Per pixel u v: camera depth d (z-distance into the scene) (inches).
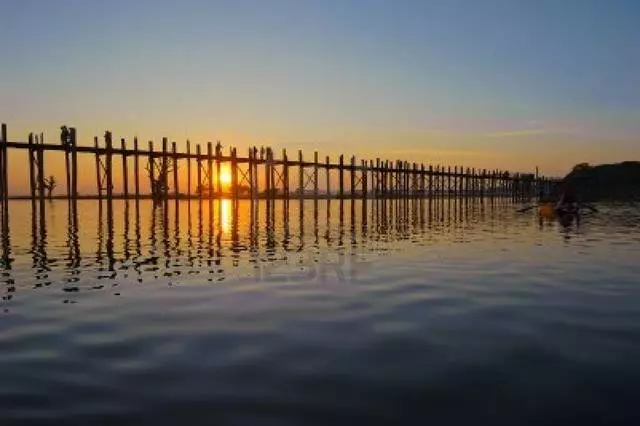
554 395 210.2
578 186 4060.0
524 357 255.6
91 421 189.2
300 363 248.7
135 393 214.1
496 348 269.7
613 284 456.1
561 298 397.1
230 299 401.7
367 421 188.7
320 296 409.7
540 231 1067.3
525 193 4397.1
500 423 187.3
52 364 251.6
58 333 308.2
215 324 324.2
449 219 1529.3
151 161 2158.0
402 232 1077.1
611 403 202.5
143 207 2416.3
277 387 219.0
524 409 198.1
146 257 679.7
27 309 375.6
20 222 1365.7
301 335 297.0
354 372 236.1
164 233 1047.6
